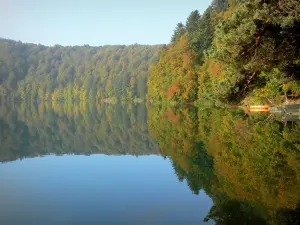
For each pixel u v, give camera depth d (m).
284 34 12.54
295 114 35.25
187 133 29.06
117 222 10.02
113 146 25.77
